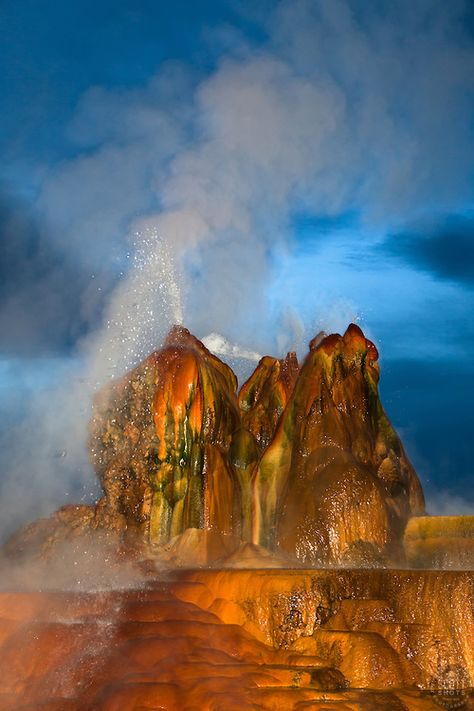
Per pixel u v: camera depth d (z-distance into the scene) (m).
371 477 14.00
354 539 13.61
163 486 15.72
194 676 9.87
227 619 11.42
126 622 11.01
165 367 16.09
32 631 11.02
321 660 10.45
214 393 15.91
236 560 13.83
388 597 11.20
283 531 14.06
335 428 14.55
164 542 15.51
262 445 16.44
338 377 14.97
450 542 13.72
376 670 10.34
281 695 9.34
